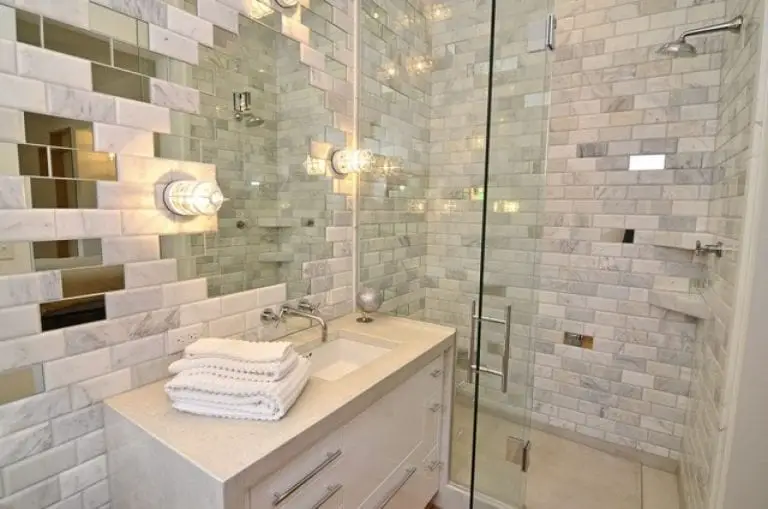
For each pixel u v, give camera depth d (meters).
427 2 2.16
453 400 1.72
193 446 0.83
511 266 1.50
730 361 1.08
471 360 1.58
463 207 2.10
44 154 0.88
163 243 1.13
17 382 0.87
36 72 0.86
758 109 1.00
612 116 2.00
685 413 1.94
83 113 0.94
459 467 1.75
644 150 1.93
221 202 1.20
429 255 2.19
